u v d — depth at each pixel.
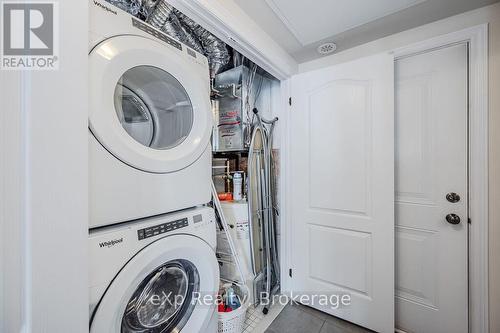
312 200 1.65
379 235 1.38
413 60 1.34
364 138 1.43
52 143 0.50
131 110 0.90
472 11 1.15
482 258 1.13
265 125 1.97
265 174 1.84
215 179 1.97
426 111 1.30
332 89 1.54
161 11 1.13
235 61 1.73
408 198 1.37
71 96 0.53
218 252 1.67
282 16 1.20
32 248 0.46
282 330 1.44
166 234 0.84
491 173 1.12
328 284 1.60
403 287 1.39
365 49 1.48
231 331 1.26
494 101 1.11
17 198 0.44
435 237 1.28
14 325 0.44
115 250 0.68
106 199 0.68
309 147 1.66
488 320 1.12
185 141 0.98
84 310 0.56
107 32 0.71
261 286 1.74
